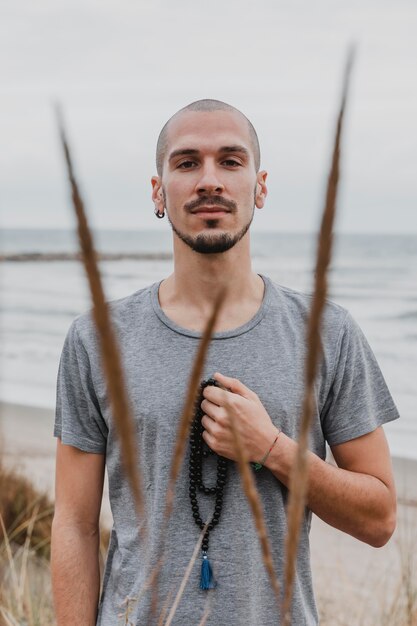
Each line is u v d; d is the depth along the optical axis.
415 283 28.06
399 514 5.64
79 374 2.06
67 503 2.09
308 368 0.39
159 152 2.12
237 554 1.85
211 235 1.94
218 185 1.91
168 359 2.00
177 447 0.48
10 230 69.12
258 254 43.34
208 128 1.94
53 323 24.31
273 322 2.05
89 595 2.02
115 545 2.06
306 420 0.41
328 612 3.83
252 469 1.87
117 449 2.00
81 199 0.33
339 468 1.97
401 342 18.53
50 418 11.62
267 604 1.89
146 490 1.94
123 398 0.35
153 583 0.64
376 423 2.05
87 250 0.34
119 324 2.12
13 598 3.63
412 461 8.80
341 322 2.03
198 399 1.88
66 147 0.33
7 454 7.83
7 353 19.66
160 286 2.21
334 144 0.35
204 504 1.88
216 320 0.44
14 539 4.79
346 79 0.34
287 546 0.45
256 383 1.95
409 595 3.38
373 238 50.00
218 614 1.83
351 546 5.51
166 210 2.04
